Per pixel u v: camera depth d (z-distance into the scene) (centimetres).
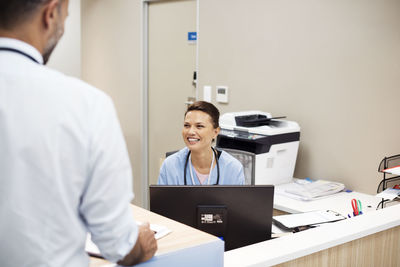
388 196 241
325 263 159
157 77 448
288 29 329
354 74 296
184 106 424
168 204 156
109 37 495
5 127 74
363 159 297
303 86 325
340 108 306
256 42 350
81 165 76
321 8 309
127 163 82
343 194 294
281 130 299
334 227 171
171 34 427
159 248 102
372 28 285
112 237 80
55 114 75
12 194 74
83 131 76
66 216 77
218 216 155
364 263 175
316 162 323
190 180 220
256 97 355
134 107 470
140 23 450
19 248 76
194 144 209
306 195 280
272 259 138
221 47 375
